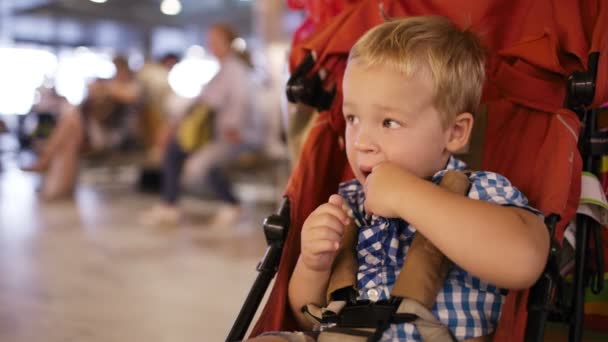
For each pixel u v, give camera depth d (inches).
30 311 103.3
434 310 37.9
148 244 155.6
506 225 34.3
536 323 35.2
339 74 53.5
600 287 46.3
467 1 51.1
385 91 38.9
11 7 463.8
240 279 124.3
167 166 183.8
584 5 46.3
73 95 534.9
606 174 48.9
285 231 43.7
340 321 39.1
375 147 39.6
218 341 90.8
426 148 39.9
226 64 177.9
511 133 47.7
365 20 52.9
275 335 38.7
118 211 206.7
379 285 39.8
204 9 460.1
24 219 189.0
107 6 470.3
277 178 214.8
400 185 36.6
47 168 234.2
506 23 50.6
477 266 34.1
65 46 532.4
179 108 182.7
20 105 520.4
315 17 61.0
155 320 99.5
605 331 52.4
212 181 182.4
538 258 34.2
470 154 48.8
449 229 34.4
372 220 42.4
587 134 45.5
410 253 38.7
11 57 516.1
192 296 112.6
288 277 44.4
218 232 172.2
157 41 527.8
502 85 48.8
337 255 42.5
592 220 45.5
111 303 108.2
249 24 444.8
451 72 40.0
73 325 96.9
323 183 50.3
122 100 262.7
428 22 42.5
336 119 52.1
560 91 46.4
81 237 163.2
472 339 37.5
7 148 380.8
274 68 195.9
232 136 178.5
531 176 45.0
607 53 42.6
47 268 131.3
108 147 265.0
